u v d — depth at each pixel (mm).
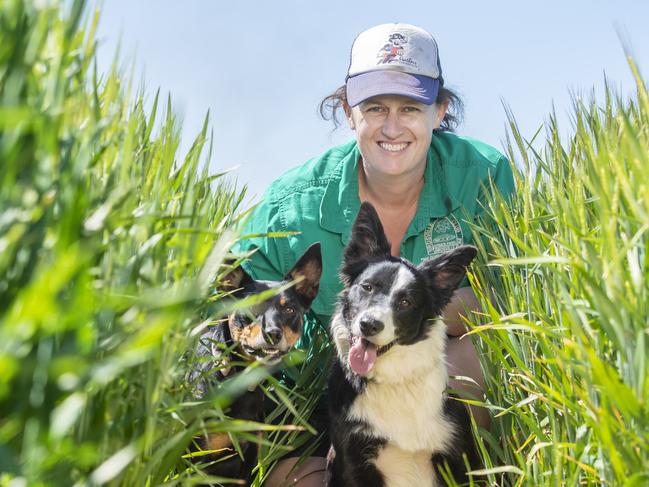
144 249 1888
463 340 4250
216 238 2553
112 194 1808
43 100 1629
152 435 1935
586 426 2311
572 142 3217
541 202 3305
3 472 1291
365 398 3777
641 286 1941
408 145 4301
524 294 3115
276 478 3982
